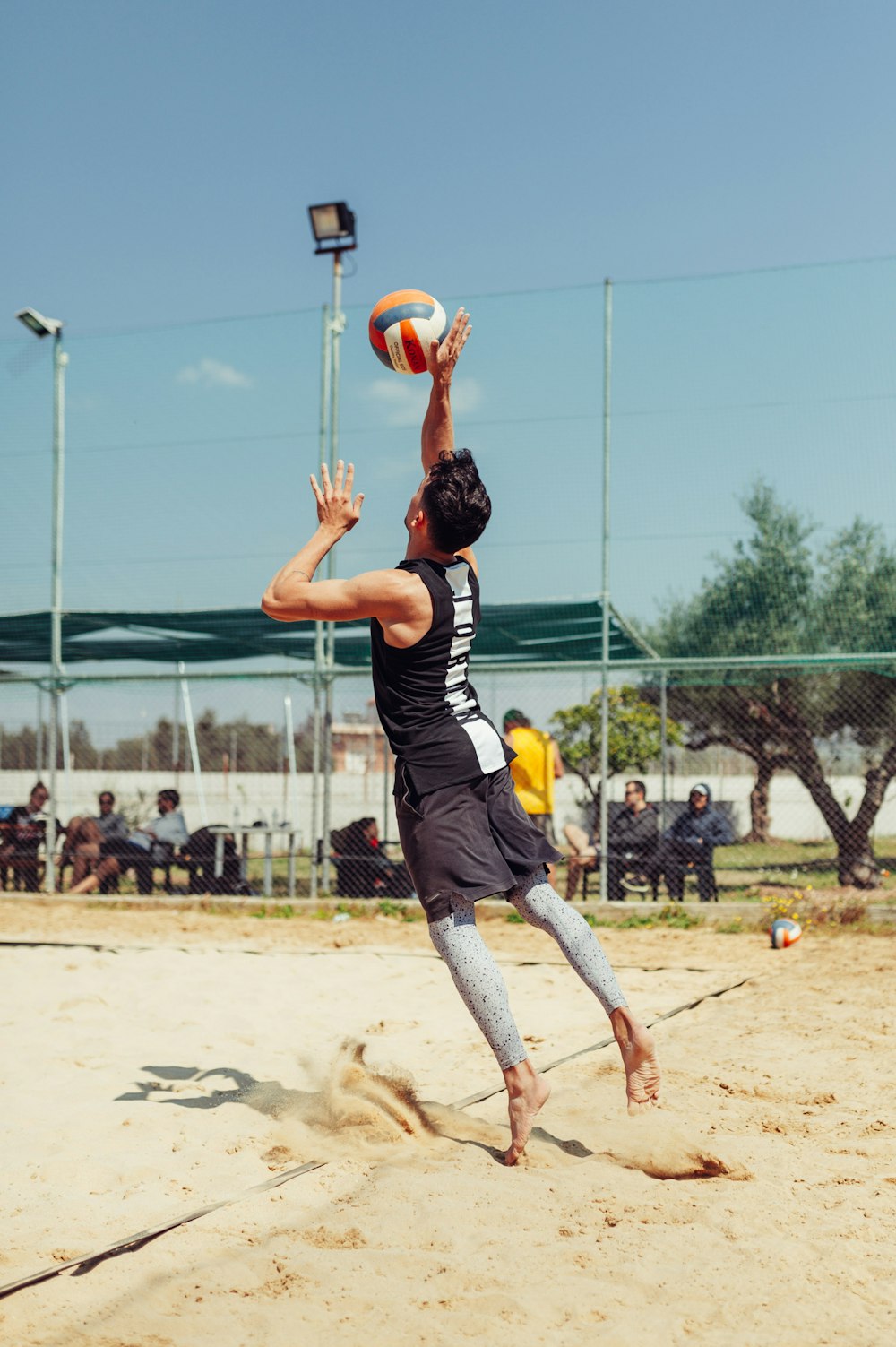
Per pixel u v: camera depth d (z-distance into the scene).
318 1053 4.63
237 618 11.48
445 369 3.68
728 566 10.72
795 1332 2.03
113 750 13.88
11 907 10.84
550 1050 4.61
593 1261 2.36
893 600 10.40
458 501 3.20
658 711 15.05
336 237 11.08
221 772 16.28
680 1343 2.00
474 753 3.15
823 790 12.38
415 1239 2.50
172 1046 4.76
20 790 13.20
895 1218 2.59
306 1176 2.95
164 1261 2.42
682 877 10.03
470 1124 3.46
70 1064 4.42
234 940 8.87
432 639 3.15
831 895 10.17
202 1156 3.18
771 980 6.46
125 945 8.45
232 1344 2.03
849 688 12.41
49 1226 2.66
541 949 8.30
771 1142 3.19
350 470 3.34
